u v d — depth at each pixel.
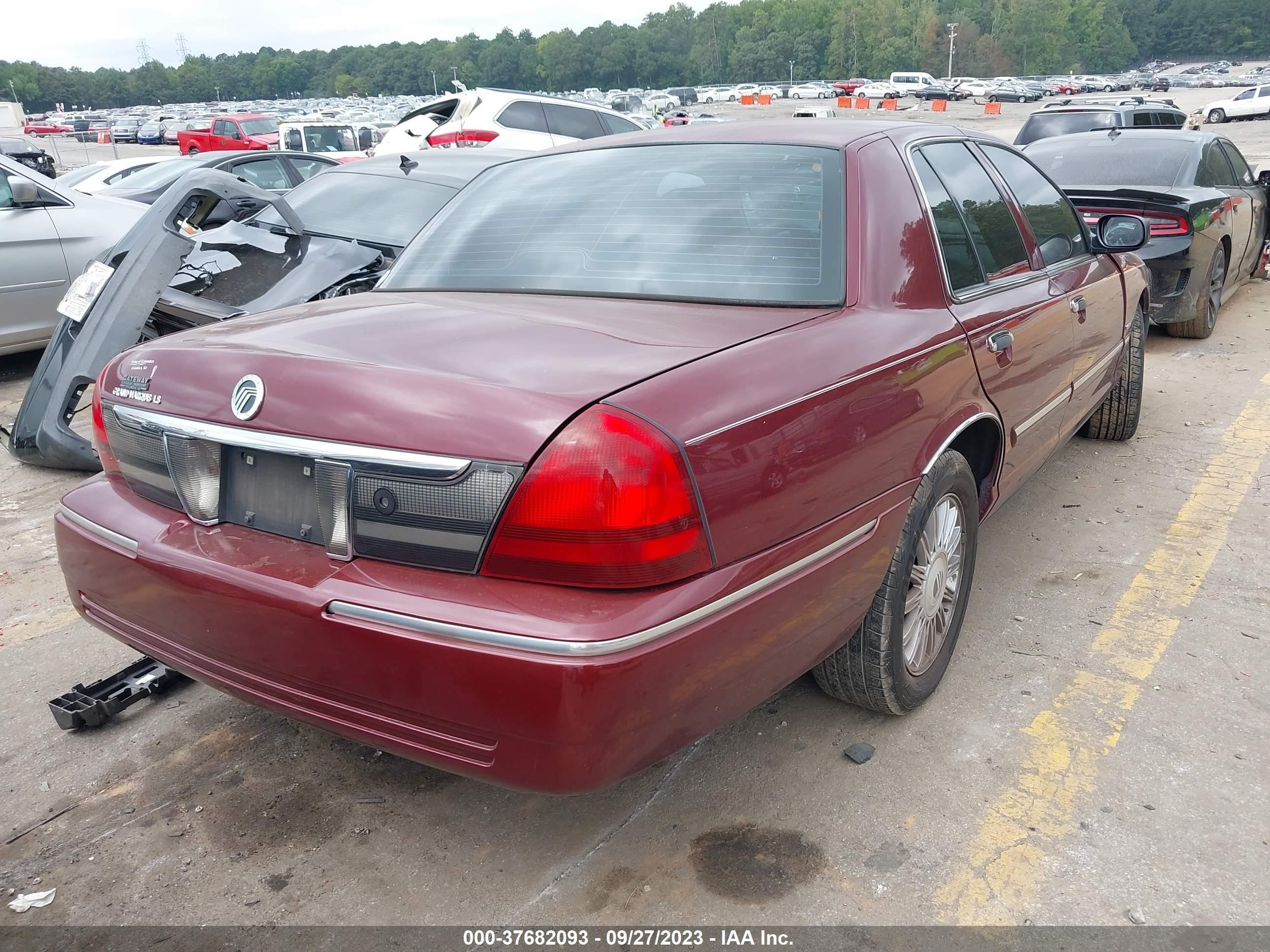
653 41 171.38
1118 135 7.86
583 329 2.15
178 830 2.45
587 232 2.70
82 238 7.38
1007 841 2.36
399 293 2.71
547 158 3.19
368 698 1.91
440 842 2.41
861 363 2.24
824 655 2.33
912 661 2.76
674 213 2.65
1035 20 147.38
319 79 191.12
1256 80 89.88
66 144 54.84
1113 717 2.84
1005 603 3.55
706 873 2.28
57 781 2.65
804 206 2.57
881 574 2.40
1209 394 6.22
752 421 1.94
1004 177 3.47
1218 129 39.78
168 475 2.26
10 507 4.80
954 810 2.46
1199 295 7.10
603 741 1.76
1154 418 5.76
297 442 1.97
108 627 2.43
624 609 1.76
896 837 2.38
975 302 2.84
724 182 2.70
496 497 1.78
